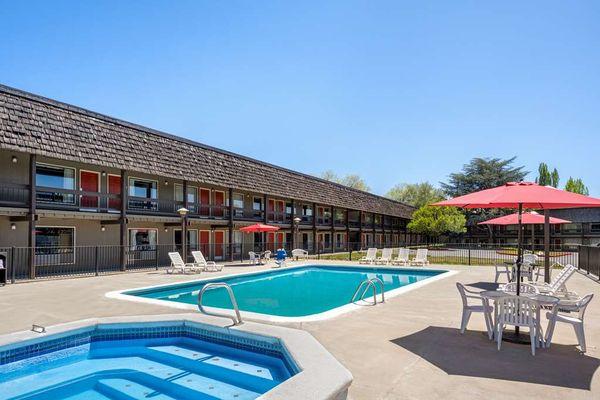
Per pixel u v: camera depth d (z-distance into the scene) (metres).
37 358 5.98
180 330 7.02
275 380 5.31
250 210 28.27
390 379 4.45
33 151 14.41
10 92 14.61
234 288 14.84
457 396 3.99
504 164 59.94
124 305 8.98
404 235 58.53
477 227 57.38
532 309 5.42
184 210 19.89
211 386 5.16
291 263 22.66
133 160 18.52
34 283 13.41
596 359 5.16
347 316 7.74
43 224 17.17
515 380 4.43
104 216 17.69
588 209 46.84
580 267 18.55
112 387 5.18
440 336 6.28
